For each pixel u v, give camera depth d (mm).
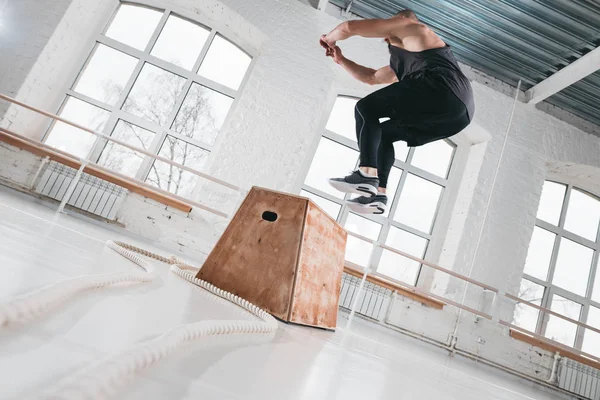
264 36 4891
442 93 2441
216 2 4809
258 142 4578
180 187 4777
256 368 586
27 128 4391
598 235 5742
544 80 5055
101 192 4145
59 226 2117
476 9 4336
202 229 4324
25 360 311
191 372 449
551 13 4090
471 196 4996
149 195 4215
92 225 3545
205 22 5156
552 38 4398
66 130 4633
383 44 5066
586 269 5617
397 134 2615
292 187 4562
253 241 1481
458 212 5105
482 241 4832
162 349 407
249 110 4641
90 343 404
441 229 5195
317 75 4879
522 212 5004
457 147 5500
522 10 4164
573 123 5520
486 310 4594
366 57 5000
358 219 5168
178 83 5016
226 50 5219
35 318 416
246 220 1525
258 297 1388
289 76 4805
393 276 5055
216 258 1485
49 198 4066
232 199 4410
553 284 5465
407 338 4422
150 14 5113
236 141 4543
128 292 791
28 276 587
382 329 4410
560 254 5602
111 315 550
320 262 1617
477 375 2697
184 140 4883
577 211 5797
